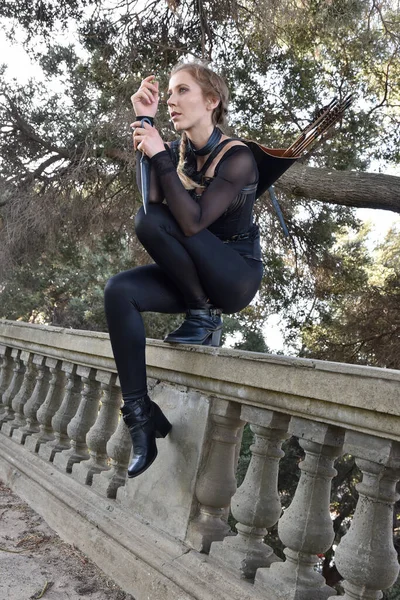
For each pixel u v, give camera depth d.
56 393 3.66
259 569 1.96
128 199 10.47
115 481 2.81
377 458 1.60
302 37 10.71
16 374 4.23
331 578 10.73
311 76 11.35
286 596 1.82
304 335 12.87
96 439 3.02
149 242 2.10
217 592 2.00
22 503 3.22
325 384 1.72
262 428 2.08
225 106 2.26
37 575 2.37
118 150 9.75
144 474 2.60
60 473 3.18
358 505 1.68
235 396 2.15
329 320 12.57
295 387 1.83
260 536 2.10
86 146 9.77
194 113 2.19
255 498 2.08
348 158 11.39
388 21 10.44
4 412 4.21
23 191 10.73
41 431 3.65
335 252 12.94
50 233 10.79
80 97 10.60
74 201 10.45
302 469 1.91
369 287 12.52
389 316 12.14
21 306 14.27
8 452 3.73
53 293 16.50
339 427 1.81
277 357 1.92
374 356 12.27
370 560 1.61
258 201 10.48
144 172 2.12
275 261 11.78
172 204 2.03
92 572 2.46
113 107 9.95
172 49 10.00
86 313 16.31
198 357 2.30
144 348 2.24
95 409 3.27
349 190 8.52
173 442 2.46
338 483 10.43
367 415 1.60
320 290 12.55
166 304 2.30
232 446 2.30
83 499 2.86
